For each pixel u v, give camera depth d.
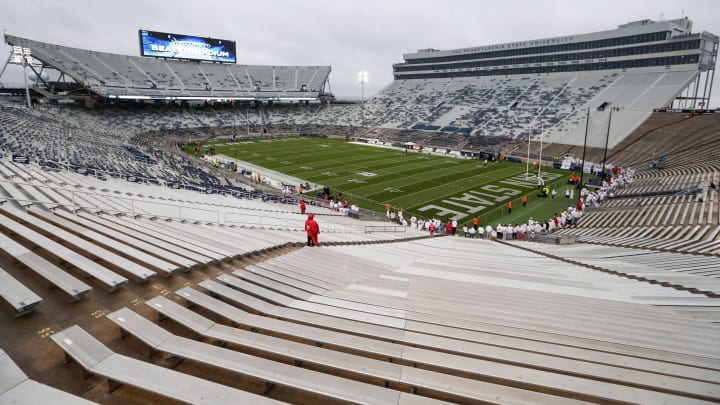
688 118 51.19
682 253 14.61
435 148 60.47
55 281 5.33
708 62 62.81
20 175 15.34
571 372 3.99
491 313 6.10
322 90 100.38
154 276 6.52
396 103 88.31
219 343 4.82
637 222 22.84
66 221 8.58
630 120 55.34
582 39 70.44
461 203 32.38
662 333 5.47
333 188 37.16
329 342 4.48
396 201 32.94
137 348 4.54
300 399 3.89
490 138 62.47
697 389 3.64
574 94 67.25
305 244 11.99
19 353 4.30
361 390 3.61
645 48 64.06
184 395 3.52
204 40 84.88
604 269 11.08
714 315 6.52
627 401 3.41
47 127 39.97
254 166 47.00
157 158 40.38
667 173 36.00
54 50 67.56
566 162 45.53
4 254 6.51
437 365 4.06
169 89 74.44
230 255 8.23
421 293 7.12
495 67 84.44
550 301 7.10
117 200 15.02
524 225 24.47
